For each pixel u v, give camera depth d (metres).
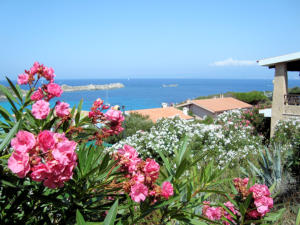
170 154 8.24
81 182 1.48
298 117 11.09
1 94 1.56
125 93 132.75
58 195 1.49
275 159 4.52
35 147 1.06
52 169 1.04
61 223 1.55
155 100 99.50
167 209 1.74
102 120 1.74
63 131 1.66
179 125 9.76
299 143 5.02
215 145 8.72
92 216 1.78
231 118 13.66
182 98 111.62
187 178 1.95
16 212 1.47
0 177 1.25
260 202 1.92
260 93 47.72
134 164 1.48
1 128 1.61
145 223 2.16
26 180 1.58
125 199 1.65
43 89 1.61
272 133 12.20
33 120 1.59
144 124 15.99
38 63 1.66
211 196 3.18
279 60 11.61
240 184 2.12
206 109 32.97
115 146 8.55
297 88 42.69
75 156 1.12
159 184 1.86
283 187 4.22
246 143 9.61
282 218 3.05
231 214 2.04
